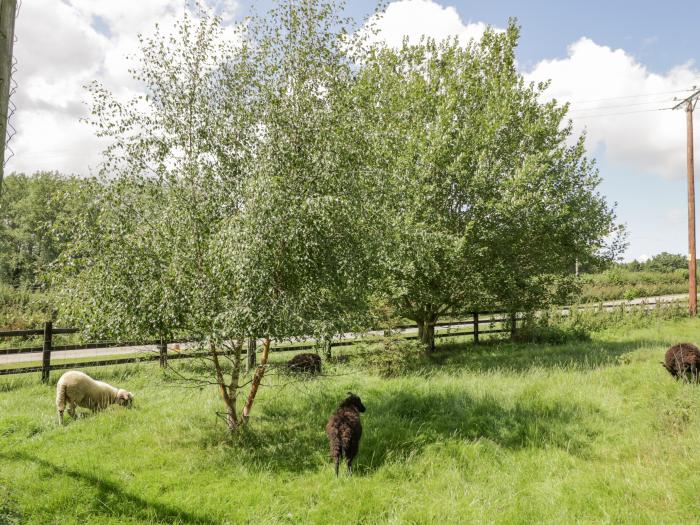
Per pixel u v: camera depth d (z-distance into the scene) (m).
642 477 5.78
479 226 13.21
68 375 7.98
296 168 7.23
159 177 7.13
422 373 11.81
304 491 5.64
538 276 15.26
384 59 14.84
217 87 7.39
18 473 5.69
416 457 6.59
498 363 13.37
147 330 6.68
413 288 13.60
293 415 8.42
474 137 13.47
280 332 6.37
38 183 43.78
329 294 7.30
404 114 13.73
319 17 7.46
